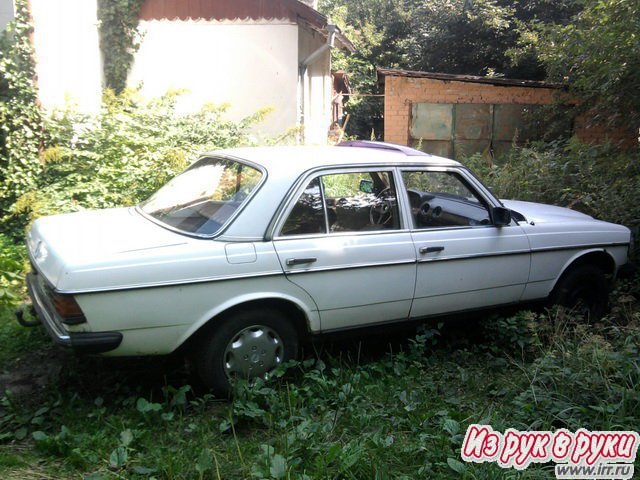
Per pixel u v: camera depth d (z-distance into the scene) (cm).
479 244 456
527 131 1170
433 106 1172
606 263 534
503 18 1602
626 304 549
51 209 670
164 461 308
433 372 441
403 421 360
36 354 450
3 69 695
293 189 397
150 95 1062
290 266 386
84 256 348
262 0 1045
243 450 326
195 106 1073
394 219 434
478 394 413
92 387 402
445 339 501
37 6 744
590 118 976
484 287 463
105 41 1020
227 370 382
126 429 333
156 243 368
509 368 455
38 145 740
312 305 399
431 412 367
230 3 1047
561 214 543
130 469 307
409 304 436
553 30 873
